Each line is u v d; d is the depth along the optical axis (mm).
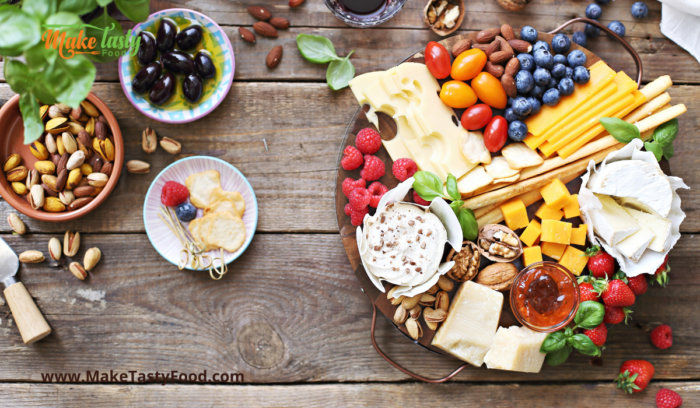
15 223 1354
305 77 1413
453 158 1276
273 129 1406
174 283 1406
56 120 1286
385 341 1419
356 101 1417
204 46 1345
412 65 1284
